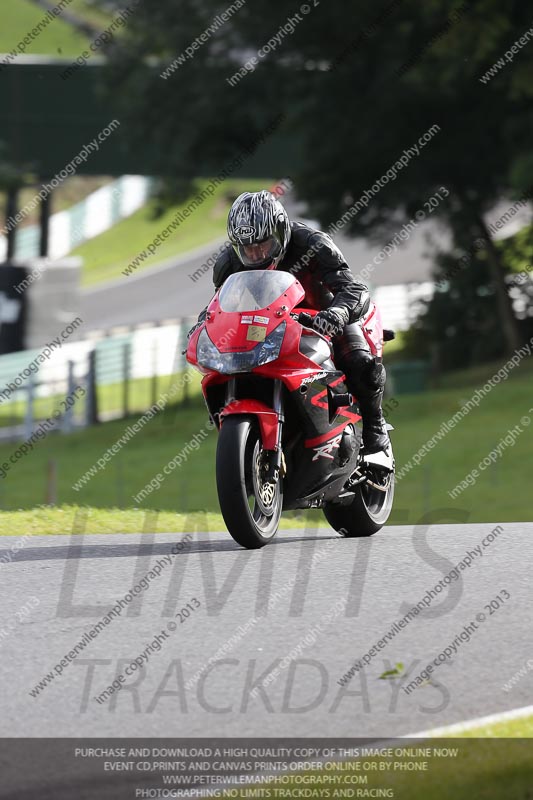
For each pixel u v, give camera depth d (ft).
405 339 425.69
